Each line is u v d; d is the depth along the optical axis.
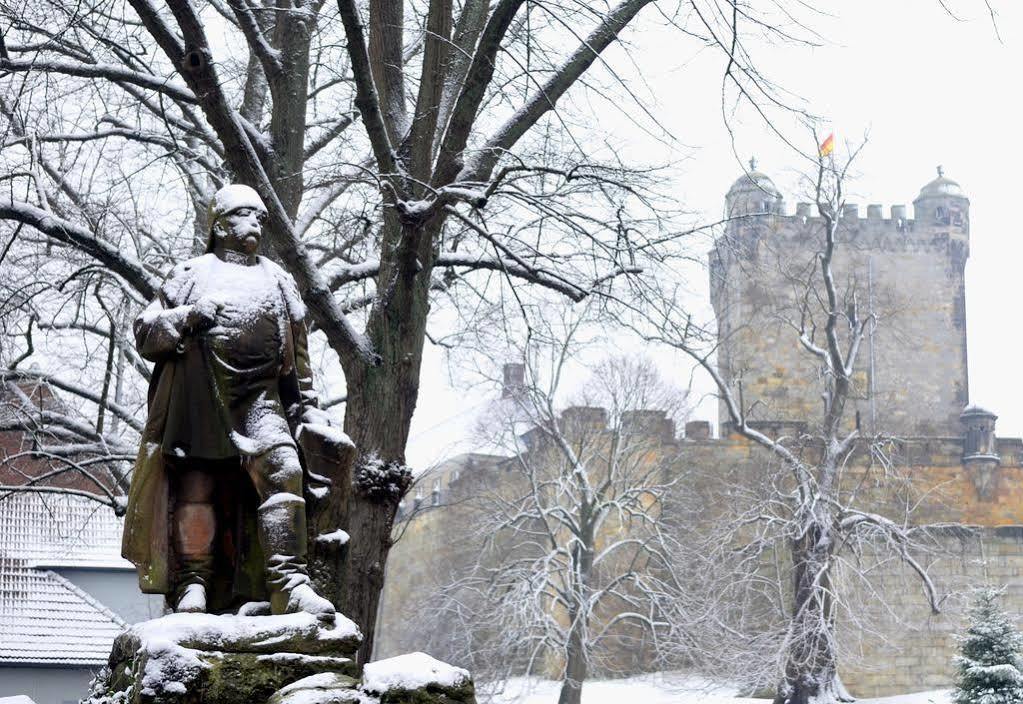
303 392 8.77
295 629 7.84
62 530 33.69
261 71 19.38
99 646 32.28
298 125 16.91
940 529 57.31
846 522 45.91
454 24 17.48
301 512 8.23
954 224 78.00
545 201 15.62
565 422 53.00
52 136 18.16
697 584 48.91
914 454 67.50
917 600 58.75
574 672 43.28
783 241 72.38
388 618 73.12
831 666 45.03
